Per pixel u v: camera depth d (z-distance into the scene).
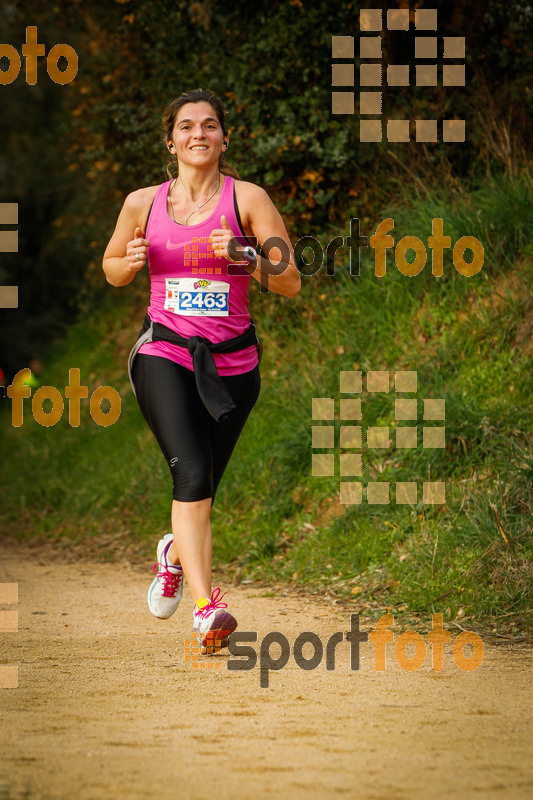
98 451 31.94
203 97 12.15
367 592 16.73
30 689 10.33
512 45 27.75
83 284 44.88
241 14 29.95
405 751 7.95
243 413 12.37
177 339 11.88
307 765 7.59
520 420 18.98
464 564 16.02
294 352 26.58
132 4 32.22
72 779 7.32
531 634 13.44
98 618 15.50
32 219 52.59
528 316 21.28
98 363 38.62
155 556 23.50
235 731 8.57
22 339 52.94
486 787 7.07
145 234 12.11
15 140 52.09
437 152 26.78
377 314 24.39
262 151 27.47
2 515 31.28
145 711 9.33
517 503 16.72
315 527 20.56
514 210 23.11
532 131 26.62
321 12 27.59
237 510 22.73
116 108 32.34
